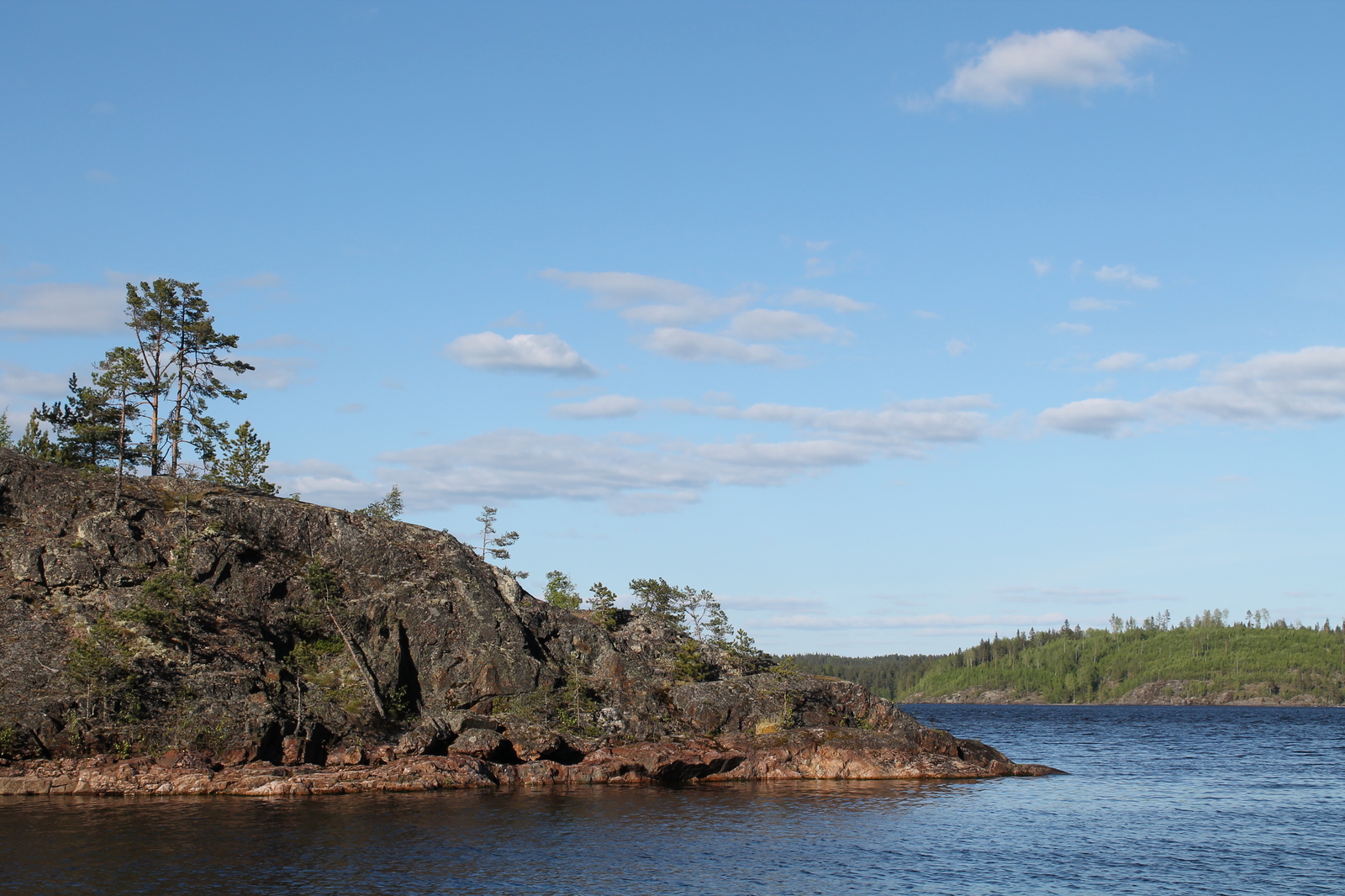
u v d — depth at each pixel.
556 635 95.06
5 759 64.94
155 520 86.19
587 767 79.44
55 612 74.31
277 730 71.75
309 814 59.38
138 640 73.00
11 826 53.41
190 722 69.00
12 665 68.69
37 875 43.31
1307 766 114.19
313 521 92.12
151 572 81.12
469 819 59.47
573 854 50.91
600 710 87.31
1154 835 61.88
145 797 63.84
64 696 67.50
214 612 79.94
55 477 87.25
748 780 83.62
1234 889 47.69
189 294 102.38
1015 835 60.56
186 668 72.50
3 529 80.69
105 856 46.72
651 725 87.75
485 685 85.44
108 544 81.25
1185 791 86.56
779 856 52.53
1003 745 152.88
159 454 98.00
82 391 99.00
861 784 82.94
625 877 46.72
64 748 66.31
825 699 96.88
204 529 86.00
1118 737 174.62
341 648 82.88
